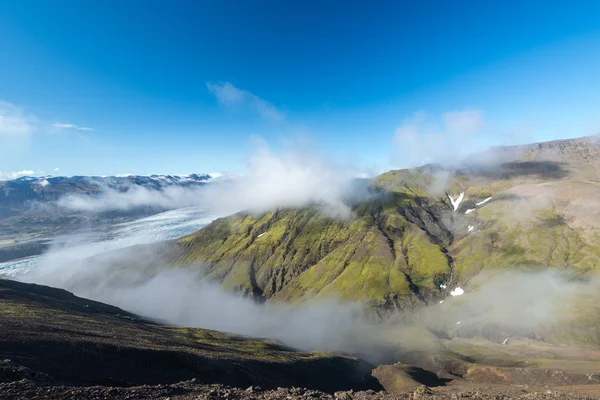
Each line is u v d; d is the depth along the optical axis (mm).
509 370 123188
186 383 42156
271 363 94125
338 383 105625
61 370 45375
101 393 32688
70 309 108500
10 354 44000
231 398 34812
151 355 61812
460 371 139125
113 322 101438
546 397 37375
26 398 28859
